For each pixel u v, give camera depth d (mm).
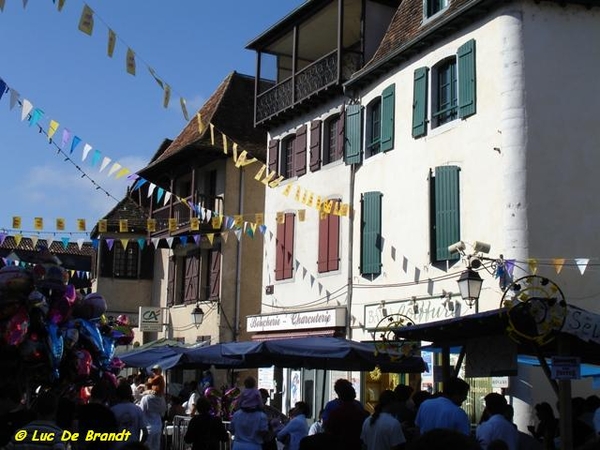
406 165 19234
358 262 20781
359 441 9758
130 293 34938
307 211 23375
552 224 15812
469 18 17391
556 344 9852
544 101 16203
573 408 10867
